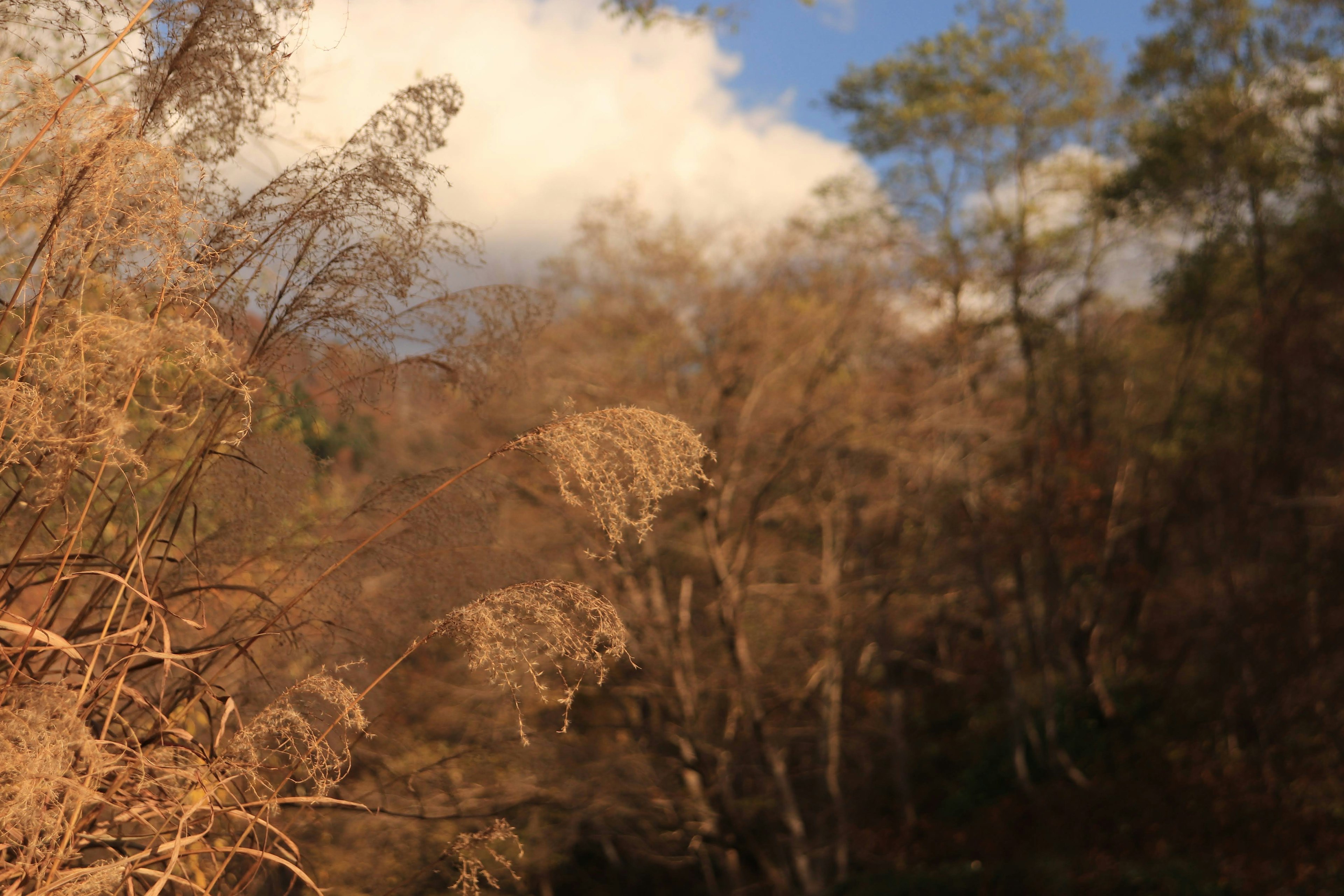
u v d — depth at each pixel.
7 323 2.04
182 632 2.70
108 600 2.38
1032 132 19.03
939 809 18.12
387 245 2.38
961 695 21.77
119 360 1.72
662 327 13.38
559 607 2.00
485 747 4.65
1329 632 14.52
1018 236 18.58
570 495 2.03
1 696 1.83
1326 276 15.45
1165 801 15.93
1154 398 21.14
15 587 2.07
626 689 11.98
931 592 16.20
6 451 1.72
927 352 16.25
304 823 2.53
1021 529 16.88
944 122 18.17
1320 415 15.42
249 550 2.78
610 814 10.84
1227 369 18.98
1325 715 14.92
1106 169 19.25
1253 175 16.50
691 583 14.48
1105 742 18.23
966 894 14.96
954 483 16.95
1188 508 17.44
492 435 8.34
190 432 2.43
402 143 2.47
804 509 15.51
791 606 14.56
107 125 1.88
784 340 14.34
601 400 12.25
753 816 14.15
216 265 2.13
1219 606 15.35
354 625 2.76
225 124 2.41
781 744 14.38
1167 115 17.83
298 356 2.46
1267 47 16.67
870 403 14.88
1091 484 18.03
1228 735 16.45
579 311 13.34
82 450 1.79
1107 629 21.52
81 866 1.95
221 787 2.00
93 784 1.90
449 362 2.79
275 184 2.31
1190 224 17.86
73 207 1.82
